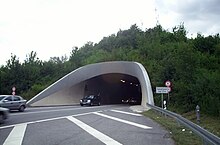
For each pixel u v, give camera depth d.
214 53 43.25
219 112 20.41
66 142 9.34
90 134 11.21
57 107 34.41
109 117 19.08
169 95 31.52
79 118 18.23
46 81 53.28
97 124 14.84
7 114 15.58
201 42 46.34
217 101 21.39
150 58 53.12
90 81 51.03
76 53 85.69
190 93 27.38
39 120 16.80
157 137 10.56
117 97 63.69
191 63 30.70
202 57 37.62
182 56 31.11
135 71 41.22
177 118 13.98
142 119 17.80
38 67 58.34
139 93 68.50
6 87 47.59
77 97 48.22
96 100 42.16
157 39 65.75
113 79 54.59
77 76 47.09
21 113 22.72
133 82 59.69
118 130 12.49
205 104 22.86
